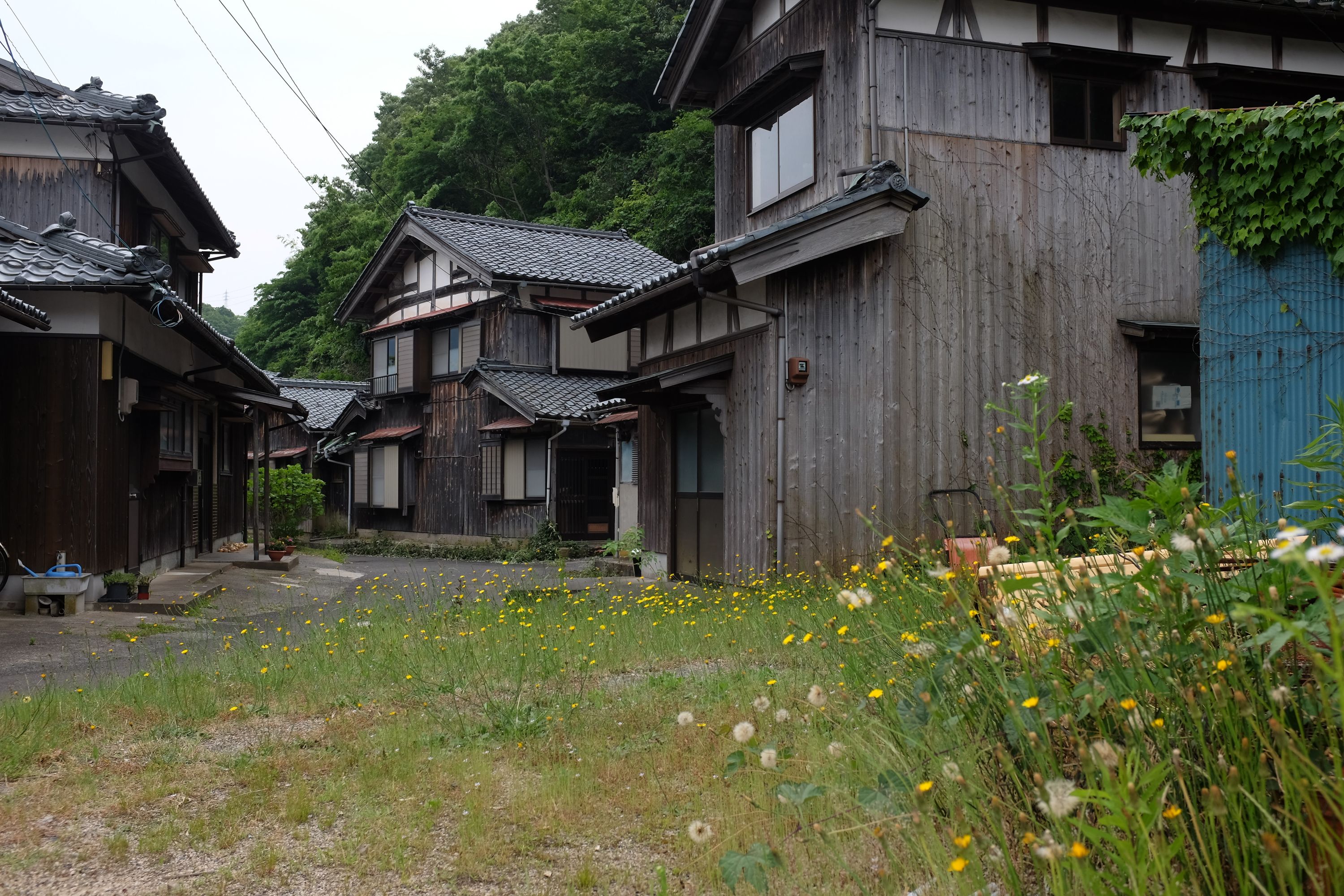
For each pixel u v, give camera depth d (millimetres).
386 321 27219
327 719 5133
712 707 4922
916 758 2754
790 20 11055
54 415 10672
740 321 11336
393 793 3988
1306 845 1949
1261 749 2139
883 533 9352
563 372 22297
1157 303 10586
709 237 26094
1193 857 2199
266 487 17328
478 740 4703
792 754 3789
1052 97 10352
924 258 9711
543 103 33906
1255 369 6824
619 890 2984
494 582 11703
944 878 2311
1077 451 10070
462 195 36500
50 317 10648
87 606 10578
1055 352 10117
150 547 13742
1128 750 2270
